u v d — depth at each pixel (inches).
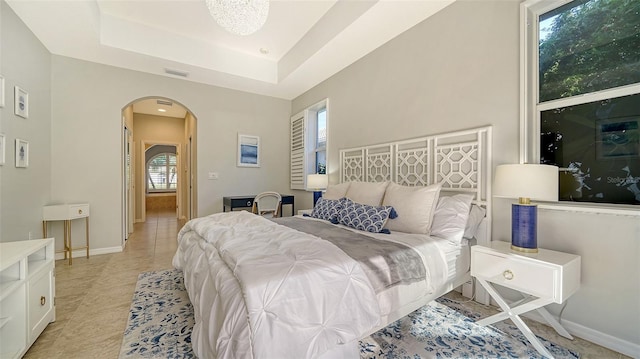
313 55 130.6
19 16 99.1
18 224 100.5
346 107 144.4
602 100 63.9
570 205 67.2
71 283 99.5
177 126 278.8
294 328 41.9
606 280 60.7
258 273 45.7
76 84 133.7
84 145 135.7
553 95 72.4
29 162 108.4
